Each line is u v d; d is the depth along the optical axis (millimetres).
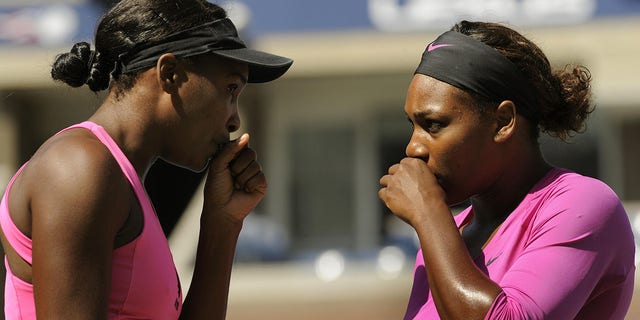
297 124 66750
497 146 9531
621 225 9367
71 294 8461
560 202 9273
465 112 9445
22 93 58844
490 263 9547
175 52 9367
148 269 9086
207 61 9539
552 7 57500
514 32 9727
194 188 14078
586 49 57812
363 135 66812
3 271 16953
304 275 40719
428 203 9398
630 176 59406
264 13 59812
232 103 9828
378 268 42219
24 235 8898
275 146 66625
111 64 9562
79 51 9797
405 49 59594
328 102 65938
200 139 9664
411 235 47906
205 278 10984
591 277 9078
